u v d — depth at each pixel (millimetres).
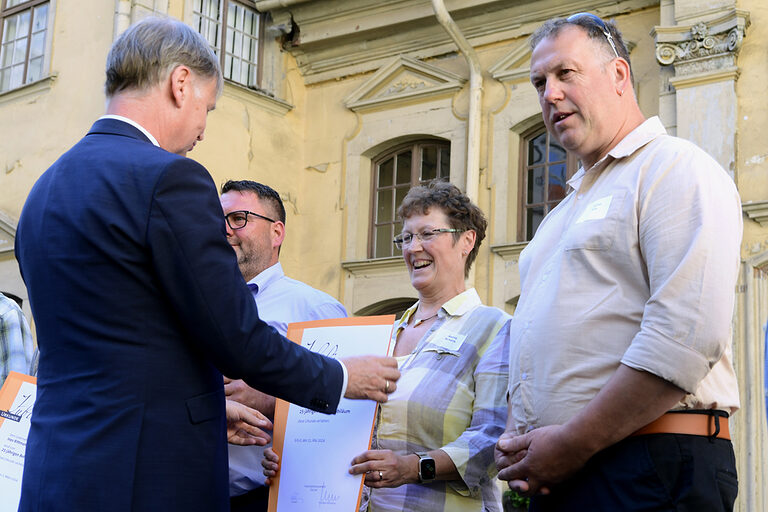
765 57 8250
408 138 10555
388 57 10742
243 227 3947
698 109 8422
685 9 8609
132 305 2250
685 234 2191
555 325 2357
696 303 2121
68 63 10469
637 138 2441
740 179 8172
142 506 2176
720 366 2270
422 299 3443
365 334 2961
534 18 9781
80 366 2252
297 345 2516
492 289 9555
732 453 2254
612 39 2574
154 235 2244
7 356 4254
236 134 10367
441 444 3025
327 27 10906
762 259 7891
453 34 9820
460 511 2953
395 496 3027
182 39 2531
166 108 2494
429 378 3098
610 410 2152
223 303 2266
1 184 10867
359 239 10617
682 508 2123
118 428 2193
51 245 2311
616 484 2197
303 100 11273
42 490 2191
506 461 2398
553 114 2531
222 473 2354
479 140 9875
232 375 2346
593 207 2400
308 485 2863
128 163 2316
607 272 2334
